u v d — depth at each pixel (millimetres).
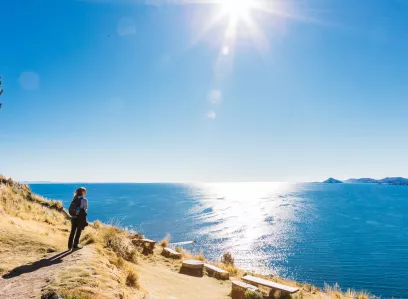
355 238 66375
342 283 36188
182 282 8586
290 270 41312
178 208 117875
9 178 18906
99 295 4305
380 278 38656
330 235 69000
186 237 60531
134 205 129625
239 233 66625
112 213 97938
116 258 7660
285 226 78938
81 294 4066
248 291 7855
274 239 61875
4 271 5410
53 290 4199
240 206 130125
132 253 9820
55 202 18984
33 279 4949
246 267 41094
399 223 89125
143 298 5492
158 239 56562
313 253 51500
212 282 9500
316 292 12273
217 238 60344
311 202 159250
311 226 80625
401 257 50188
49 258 6512
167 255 12617
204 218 89125
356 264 45250
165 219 85375
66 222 15188
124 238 11258
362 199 186125
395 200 179875
